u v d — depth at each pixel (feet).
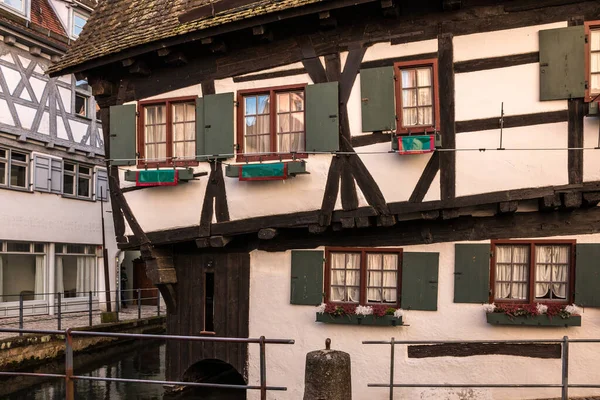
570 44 21.85
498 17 22.74
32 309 50.78
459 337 24.29
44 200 52.49
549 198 22.00
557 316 22.67
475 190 22.82
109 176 29.63
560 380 23.08
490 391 23.86
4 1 48.06
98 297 59.26
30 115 51.06
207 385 16.67
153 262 28.68
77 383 33.30
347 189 24.63
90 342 43.01
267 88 26.25
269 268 27.53
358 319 25.18
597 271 22.74
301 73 25.68
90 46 29.68
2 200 47.83
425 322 24.73
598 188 21.48
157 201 28.45
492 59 22.77
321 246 26.55
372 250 25.71
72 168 57.06
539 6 22.30
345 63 24.86
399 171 23.88
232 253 28.35
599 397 22.82
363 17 24.54
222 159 27.09
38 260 52.21
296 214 25.55
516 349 23.66
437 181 23.30
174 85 28.25
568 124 21.91
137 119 28.91
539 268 23.75
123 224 29.19
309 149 25.11
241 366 27.84
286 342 15.93
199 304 29.04
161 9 29.76
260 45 26.48
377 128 24.07
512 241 23.86
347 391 16.52
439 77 23.35
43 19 53.57
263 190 26.23
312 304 26.40
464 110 23.06
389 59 24.13
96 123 60.08
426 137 22.75
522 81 22.44
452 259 24.58
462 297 24.22
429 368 24.66
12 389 33.22
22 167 50.65
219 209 27.04
